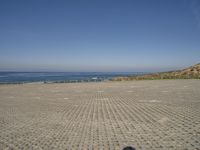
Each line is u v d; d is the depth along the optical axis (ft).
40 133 21.85
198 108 33.42
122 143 18.08
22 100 49.03
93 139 19.39
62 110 34.63
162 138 19.02
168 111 31.35
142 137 19.51
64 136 20.57
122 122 25.30
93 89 75.46
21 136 21.04
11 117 30.25
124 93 58.49
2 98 53.67
